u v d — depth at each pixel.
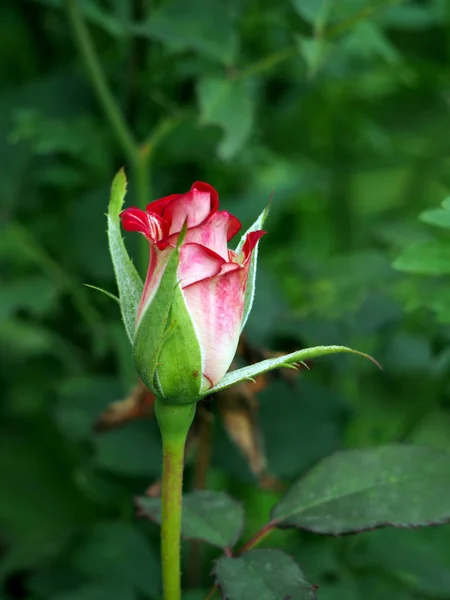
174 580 0.47
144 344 0.45
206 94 0.62
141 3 0.71
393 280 0.75
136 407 0.56
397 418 0.73
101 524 0.69
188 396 0.45
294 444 0.67
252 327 0.70
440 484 0.49
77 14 0.65
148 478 0.71
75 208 0.78
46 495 0.81
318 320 0.71
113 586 0.63
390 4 0.64
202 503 0.50
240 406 0.57
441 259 0.52
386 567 0.61
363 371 0.72
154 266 0.45
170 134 0.78
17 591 0.75
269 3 0.77
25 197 0.80
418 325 0.73
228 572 0.47
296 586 0.47
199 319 0.45
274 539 0.75
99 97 0.67
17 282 0.77
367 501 0.49
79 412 0.71
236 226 0.45
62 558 0.69
